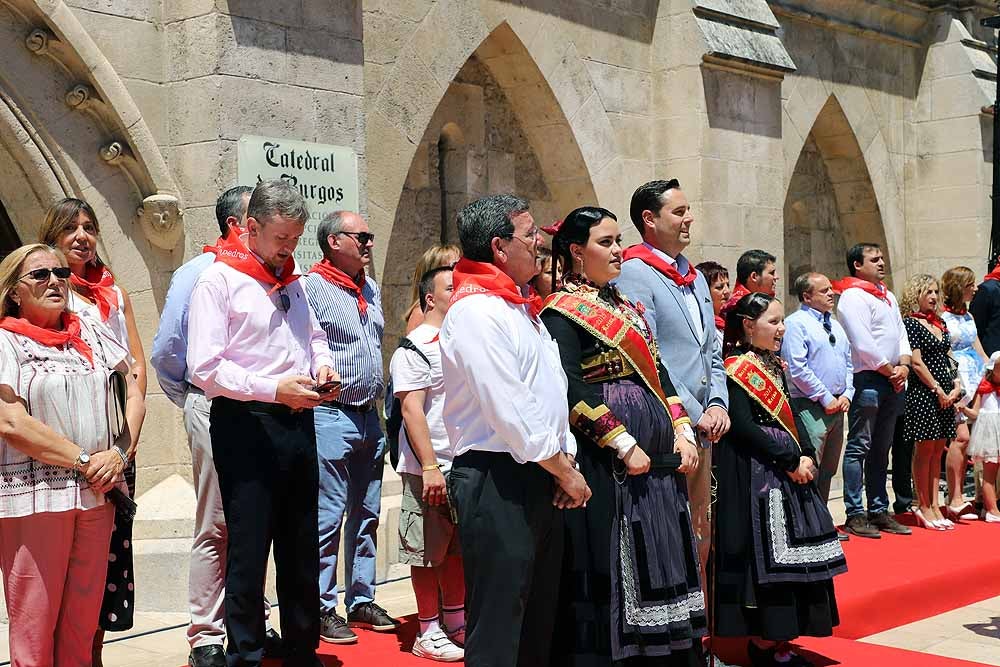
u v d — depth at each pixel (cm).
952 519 883
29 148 597
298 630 438
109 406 414
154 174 625
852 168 1249
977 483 919
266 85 643
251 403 420
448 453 500
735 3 998
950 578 686
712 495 497
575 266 423
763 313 525
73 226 436
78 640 414
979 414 864
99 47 618
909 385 841
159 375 475
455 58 838
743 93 986
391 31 795
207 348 414
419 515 496
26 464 394
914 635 619
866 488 835
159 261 639
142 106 634
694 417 467
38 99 600
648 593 400
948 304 923
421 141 888
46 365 396
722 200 965
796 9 1125
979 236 1259
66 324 411
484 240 375
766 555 500
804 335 738
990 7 1316
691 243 952
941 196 1285
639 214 483
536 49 892
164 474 641
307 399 415
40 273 396
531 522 372
